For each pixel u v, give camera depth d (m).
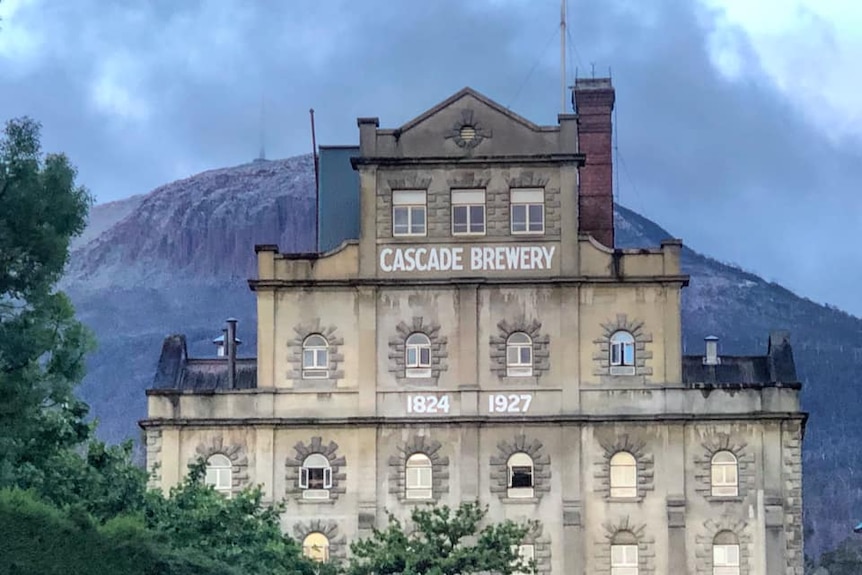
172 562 72.62
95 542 67.81
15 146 73.12
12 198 72.50
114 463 80.50
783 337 105.44
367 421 102.69
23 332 72.38
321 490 102.94
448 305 103.81
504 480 102.44
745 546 102.00
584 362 103.12
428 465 102.88
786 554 101.94
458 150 104.44
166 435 103.38
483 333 103.44
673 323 103.19
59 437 76.12
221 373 105.88
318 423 102.94
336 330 103.81
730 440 102.50
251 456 103.19
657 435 102.62
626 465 102.62
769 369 104.44
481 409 102.88
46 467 76.69
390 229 104.19
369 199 104.38
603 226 109.88
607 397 102.75
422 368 103.56
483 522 102.31
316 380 103.50
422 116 104.69
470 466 102.56
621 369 103.12
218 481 103.06
